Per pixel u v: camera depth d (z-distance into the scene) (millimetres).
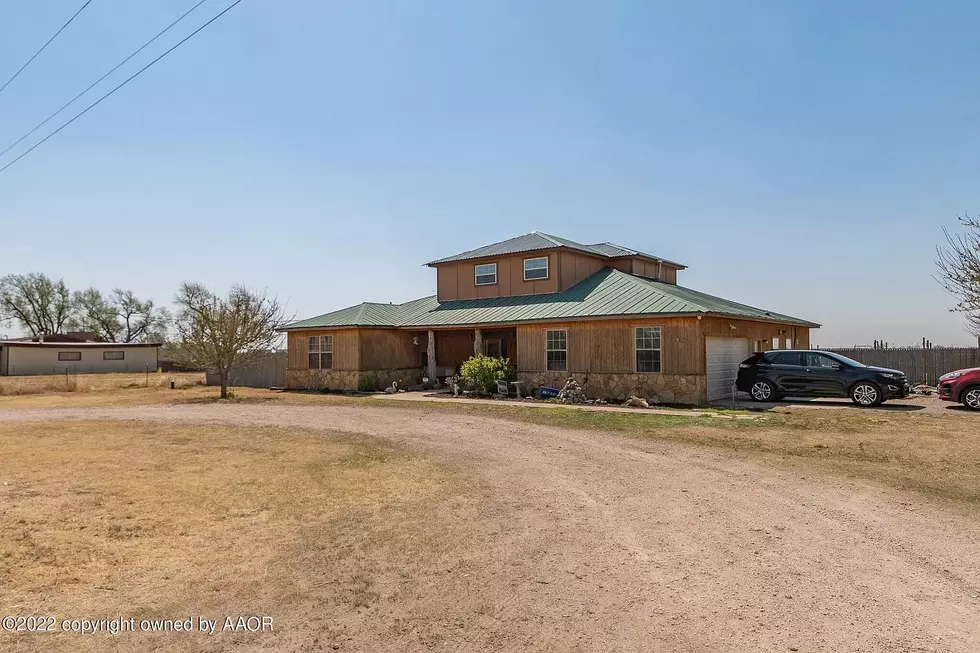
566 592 4711
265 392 26484
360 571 5211
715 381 18922
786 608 4367
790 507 7043
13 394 28656
